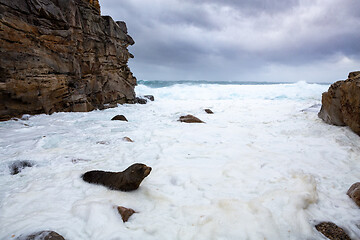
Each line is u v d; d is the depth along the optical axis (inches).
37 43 399.9
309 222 110.7
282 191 134.4
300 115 411.8
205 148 231.0
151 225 104.1
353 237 103.0
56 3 459.8
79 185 140.2
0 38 331.0
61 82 458.3
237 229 101.4
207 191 138.0
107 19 645.9
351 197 133.5
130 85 765.3
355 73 307.3
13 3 354.0
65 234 95.4
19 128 302.0
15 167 170.6
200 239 96.0
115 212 111.5
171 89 1207.6
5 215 106.2
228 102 746.8
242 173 166.6
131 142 253.1
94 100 595.2
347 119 280.7
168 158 199.6
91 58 573.6
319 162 194.7
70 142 249.0
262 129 326.3
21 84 366.0
